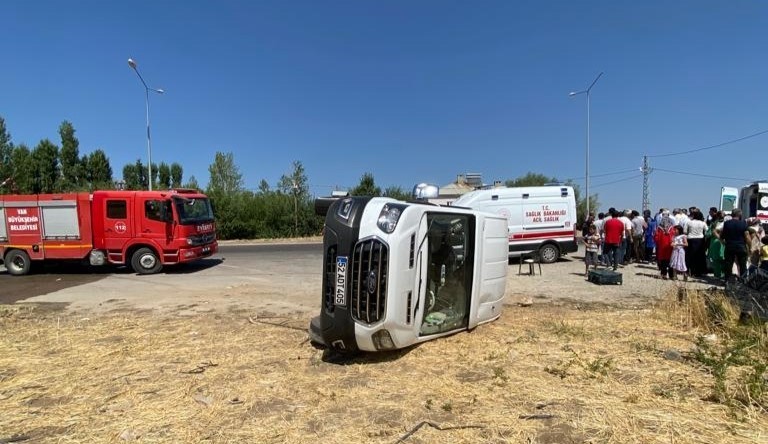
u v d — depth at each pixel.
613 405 3.63
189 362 5.07
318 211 5.84
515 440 3.12
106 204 14.06
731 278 9.97
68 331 6.65
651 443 3.03
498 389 4.05
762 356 4.66
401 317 4.74
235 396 4.05
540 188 14.95
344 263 4.70
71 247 14.22
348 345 4.79
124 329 6.75
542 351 5.12
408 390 4.09
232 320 7.32
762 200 16.47
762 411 3.44
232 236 32.16
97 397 4.11
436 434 3.25
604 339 5.59
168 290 10.88
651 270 13.07
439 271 5.68
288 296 9.77
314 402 3.88
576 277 11.85
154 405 3.90
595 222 14.17
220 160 40.66
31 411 3.83
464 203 14.88
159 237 13.98
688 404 3.63
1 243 14.40
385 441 3.17
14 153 42.84
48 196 14.20
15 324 7.23
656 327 6.18
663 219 13.05
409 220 4.82
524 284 10.72
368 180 35.06
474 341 5.55
